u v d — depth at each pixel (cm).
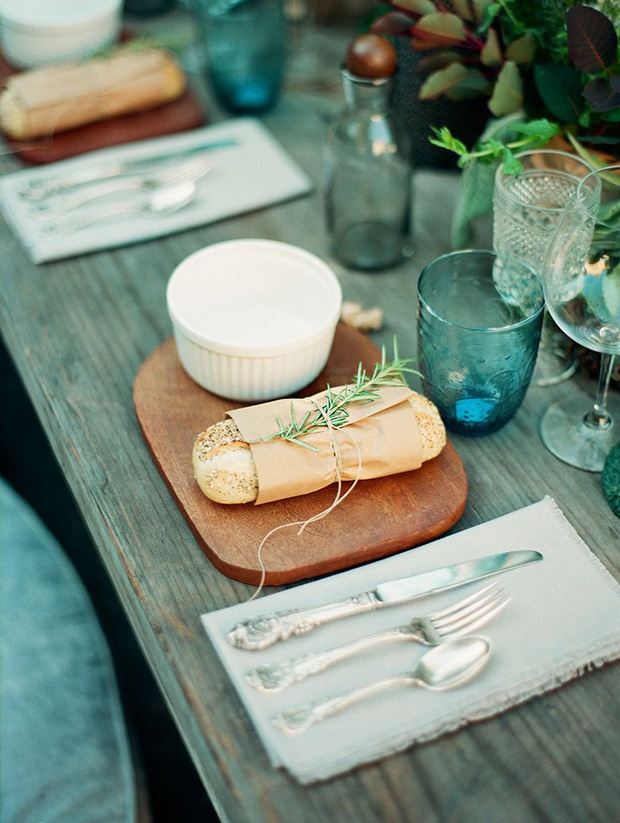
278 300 83
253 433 67
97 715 104
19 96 110
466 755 56
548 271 68
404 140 95
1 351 172
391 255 98
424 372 76
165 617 65
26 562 119
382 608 62
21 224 102
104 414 81
